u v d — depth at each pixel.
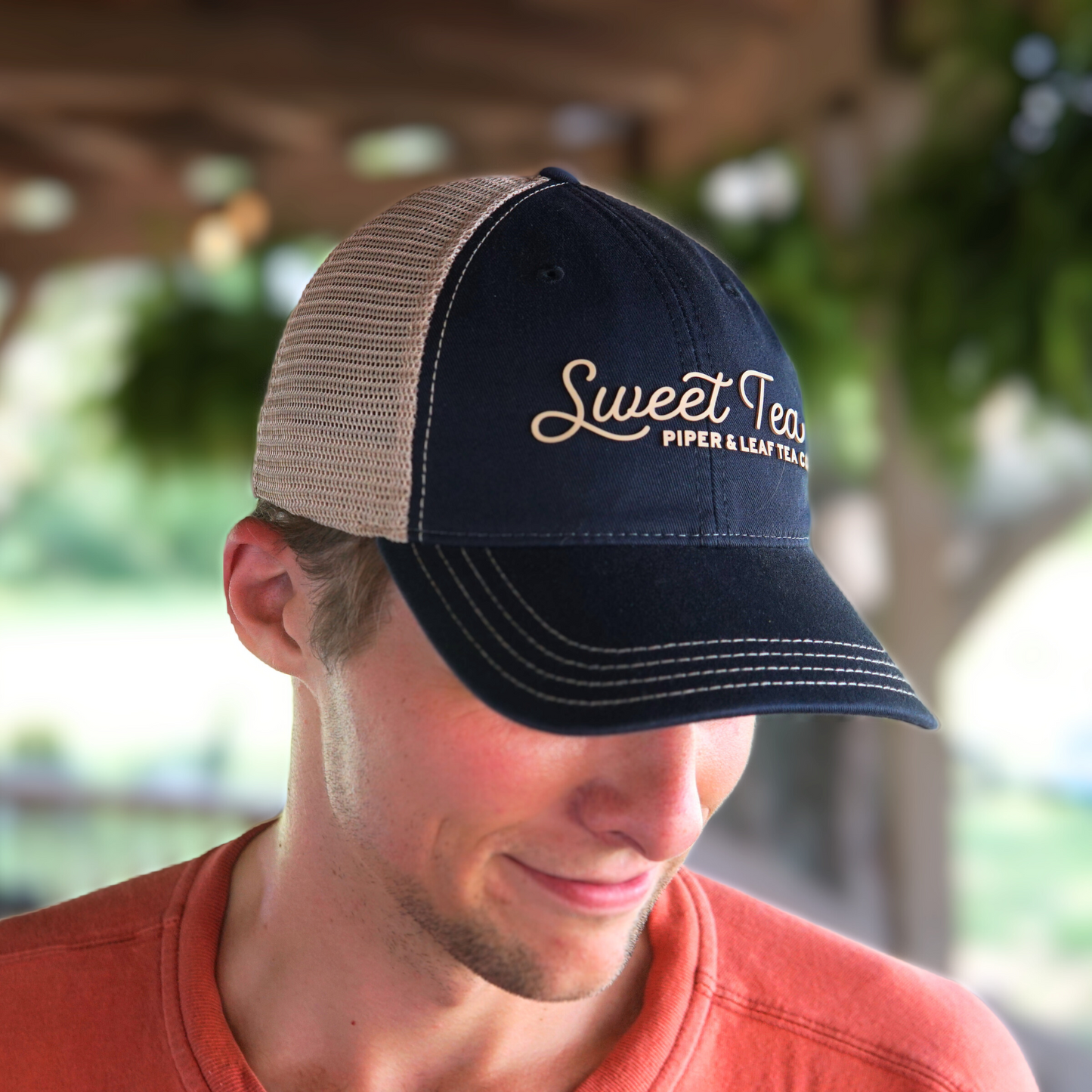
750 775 4.33
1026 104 2.37
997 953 6.79
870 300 2.79
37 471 16.25
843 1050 0.95
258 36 3.96
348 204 4.66
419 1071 0.93
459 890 0.80
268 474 0.89
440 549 0.80
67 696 14.07
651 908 0.84
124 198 5.08
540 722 0.74
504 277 0.82
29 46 3.88
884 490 3.30
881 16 3.03
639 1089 0.90
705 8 3.55
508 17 3.89
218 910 1.00
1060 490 3.20
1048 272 2.28
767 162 3.76
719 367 0.84
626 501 0.81
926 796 3.46
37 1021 0.97
